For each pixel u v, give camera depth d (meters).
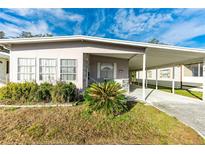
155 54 10.01
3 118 5.36
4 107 6.44
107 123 5.20
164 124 5.10
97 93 6.13
